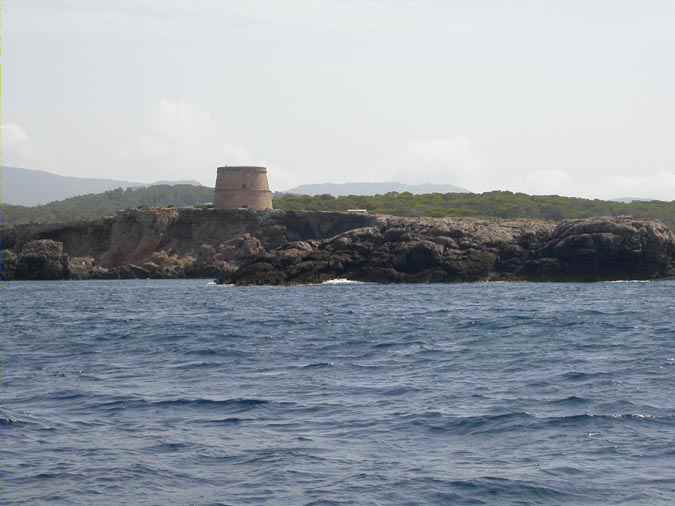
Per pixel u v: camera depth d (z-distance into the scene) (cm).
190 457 2825
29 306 12962
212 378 4669
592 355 5519
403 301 12544
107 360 5662
